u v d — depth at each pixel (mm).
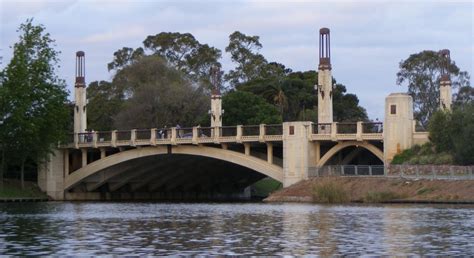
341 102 152250
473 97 143625
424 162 86000
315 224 54531
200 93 138625
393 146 90250
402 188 83062
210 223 57406
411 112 91625
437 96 140375
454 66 144250
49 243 43906
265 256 37969
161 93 134875
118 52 171750
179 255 38562
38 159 112188
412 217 59469
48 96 110062
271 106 130000
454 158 84562
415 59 143750
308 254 38500
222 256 38094
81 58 119875
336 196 85562
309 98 149250
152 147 107750
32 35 111312
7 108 106875
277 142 98812
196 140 103000
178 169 116062
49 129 109812
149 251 40125
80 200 114688
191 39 173250
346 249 40219
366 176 87750
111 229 52844
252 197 129000
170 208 82188
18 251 40250
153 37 173250
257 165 99000
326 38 100125
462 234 46875
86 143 114375
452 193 79188
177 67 168500
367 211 67500
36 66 109438
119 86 150000
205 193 127438
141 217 65438
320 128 95312
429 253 38594
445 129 87750
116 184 117812
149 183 121688
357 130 92562
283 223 56031
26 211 77188
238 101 127500
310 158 95312
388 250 39781
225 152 101562
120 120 135250
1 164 110312
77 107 119000
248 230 51062
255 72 169250
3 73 108375
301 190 90688
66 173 116938
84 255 38656
